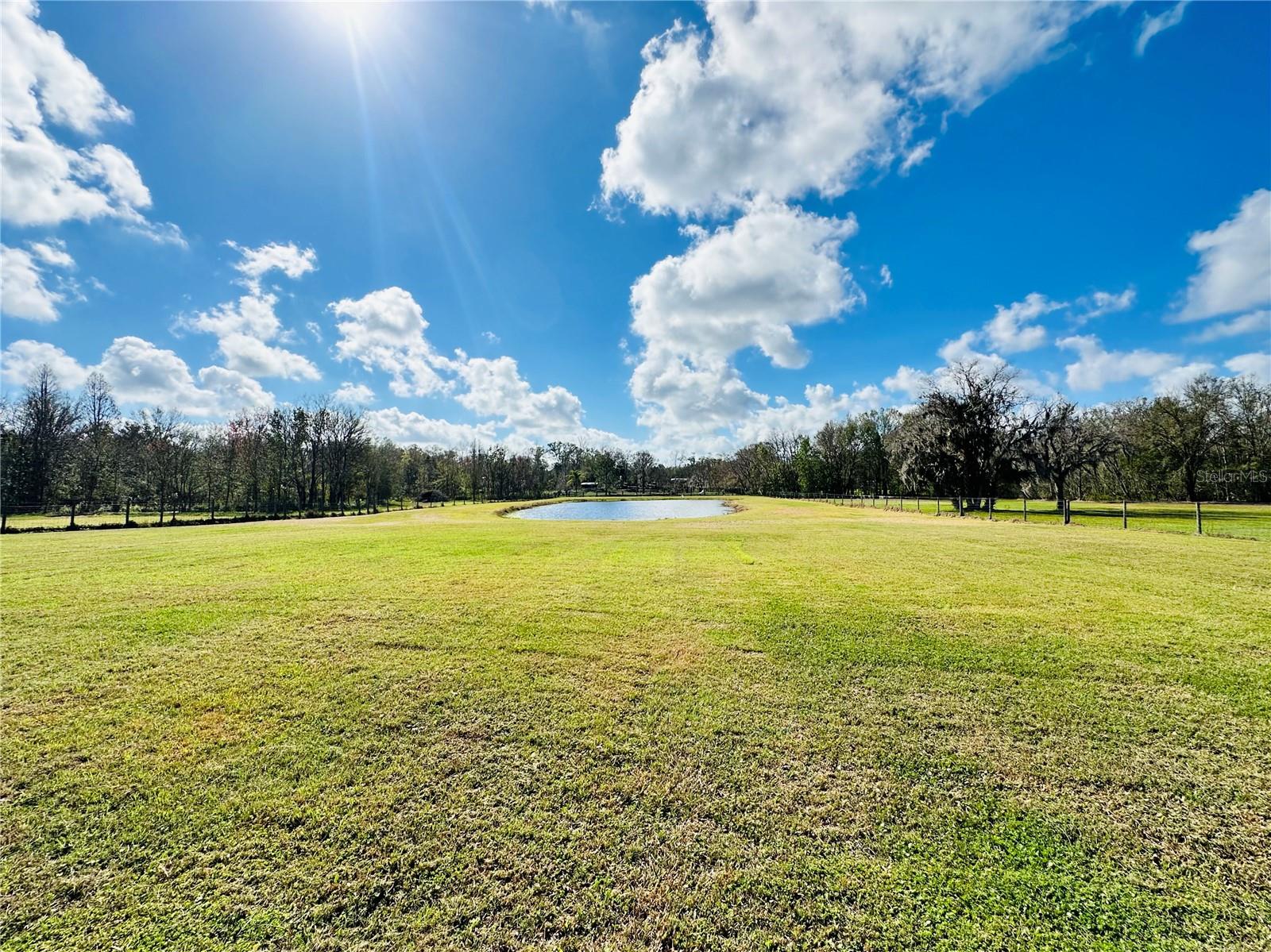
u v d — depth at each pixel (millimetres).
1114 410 44750
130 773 3512
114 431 42594
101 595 8344
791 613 7191
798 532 18703
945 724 4137
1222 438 40219
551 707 4480
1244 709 4320
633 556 12773
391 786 3371
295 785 3385
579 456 106688
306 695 4719
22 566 11070
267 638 6234
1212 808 3119
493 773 3502
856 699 4598
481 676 5137
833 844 2846
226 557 12508
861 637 6184
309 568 10992
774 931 2330
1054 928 2320
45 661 5492
